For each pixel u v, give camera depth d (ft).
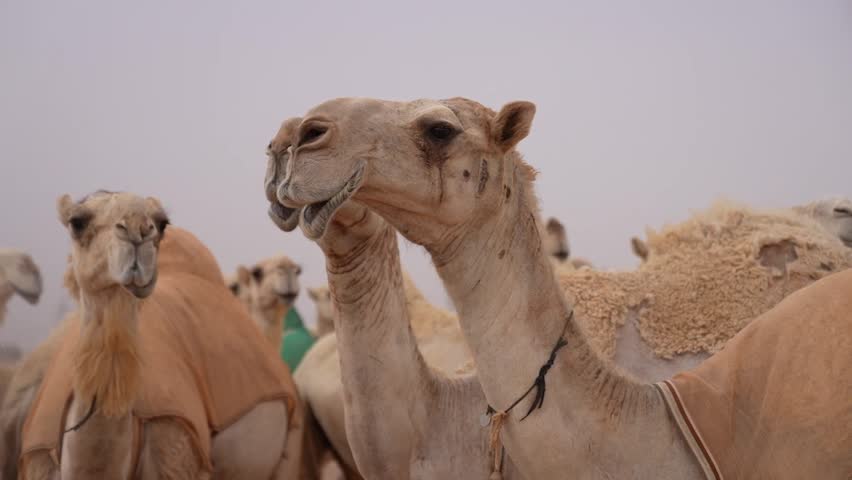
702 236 21.25
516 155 13.32
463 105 13.05
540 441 12.30
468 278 12.76
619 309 20.30
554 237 41.50
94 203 20.72
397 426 17.66
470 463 17.70
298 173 11.90
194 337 25.50
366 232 17.24
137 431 21.95
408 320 18.25
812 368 12.38
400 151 12.29
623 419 12.54
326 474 33.65
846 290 12.71
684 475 12.52
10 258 31.24
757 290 19.94
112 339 20.40
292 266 44.11
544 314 12.60
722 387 13.05
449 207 12.45
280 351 44.47
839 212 23.09
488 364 12.64
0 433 26.53
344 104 12.41
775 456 12.34
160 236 21.43
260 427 26.13
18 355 31.45
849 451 11.84
